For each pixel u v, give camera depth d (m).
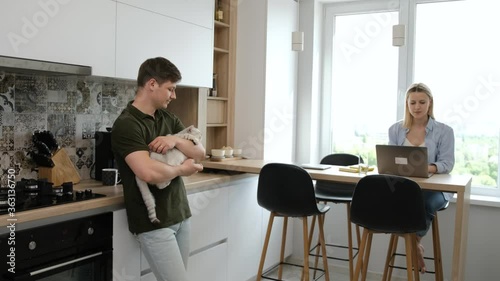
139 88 2.22
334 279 3.96
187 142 2.24
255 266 3.65
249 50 3.91
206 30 3.37
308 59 4.33
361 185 2.64
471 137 3.88
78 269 2.16
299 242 4.32
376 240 4.02
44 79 2.70
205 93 3.61
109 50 2.59
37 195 2.25
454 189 2.55
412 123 3.34
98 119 3.06
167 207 2.23
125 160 2.13
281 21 4.05
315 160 4.45
